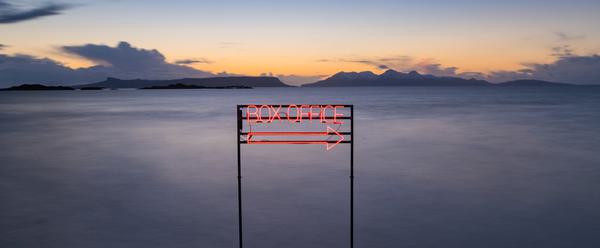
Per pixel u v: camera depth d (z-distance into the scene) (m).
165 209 16.17
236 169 23.56
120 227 14.23
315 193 18.33
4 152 30.06
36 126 49.53
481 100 116.69
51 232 13.75
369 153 28.61
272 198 17.61
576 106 84.06
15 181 20.80
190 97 170.25
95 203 16.95
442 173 22.08
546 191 18.30
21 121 56.94
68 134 41.25
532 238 13.12
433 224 14.42
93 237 13.36
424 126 46.12
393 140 35.12
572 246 12.53
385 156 27.38
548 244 12.69
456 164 24.53
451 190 18.64
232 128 46.66
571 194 17.80
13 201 17.22
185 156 27.97
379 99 129.50
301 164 24.84
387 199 17.31
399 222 14.64
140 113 72.44
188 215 15.48
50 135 40.53
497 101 109.94
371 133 40.16
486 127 44.91
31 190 19.00
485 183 19.83
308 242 13.09
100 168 24.03
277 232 13.88
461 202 16.81
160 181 20.73
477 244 12.73
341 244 12.94
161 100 136.12
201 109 82.94
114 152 29.81
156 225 14.46
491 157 26.80
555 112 67.12
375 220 14.86
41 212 15.77
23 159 27.09
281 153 28.83
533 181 20.16
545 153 28.25
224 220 14.95
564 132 40.34
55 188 19.36
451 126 46.12
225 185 19.88
